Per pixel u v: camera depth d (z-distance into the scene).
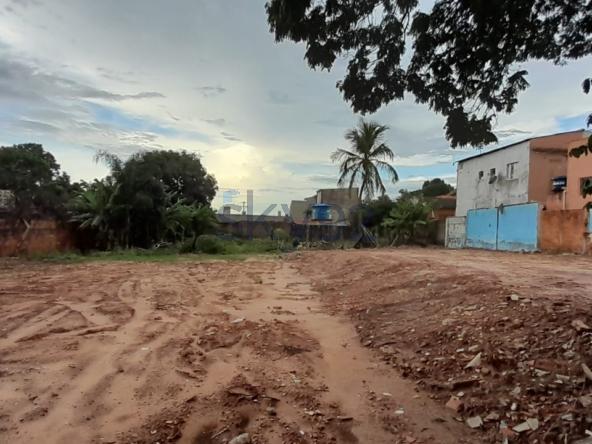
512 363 3.64
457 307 5.44
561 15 3.53
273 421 3.06
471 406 3.19
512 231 20.92
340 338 5.25
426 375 3.85
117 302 7.48
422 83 3.96
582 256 15.79
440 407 3.29
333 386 3.72
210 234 23.62
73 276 10.92
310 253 18.61
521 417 2.95
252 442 2.77
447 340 4.45
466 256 15.35
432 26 3.61
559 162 22.53
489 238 22.84
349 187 26.28
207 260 16.56
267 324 5.80
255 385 3.67
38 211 17.95
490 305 5.20
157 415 3.12
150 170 20.56
